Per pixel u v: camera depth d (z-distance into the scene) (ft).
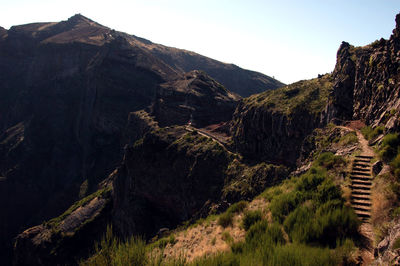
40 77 641.40
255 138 162.81
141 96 457.27
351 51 120.98
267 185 123.54
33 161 503.61
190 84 310.86
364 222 39.40
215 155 163.12
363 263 31.91
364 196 43.73
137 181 202.39
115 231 214.28
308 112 133.59
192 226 80.28
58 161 516.32
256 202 67.10
